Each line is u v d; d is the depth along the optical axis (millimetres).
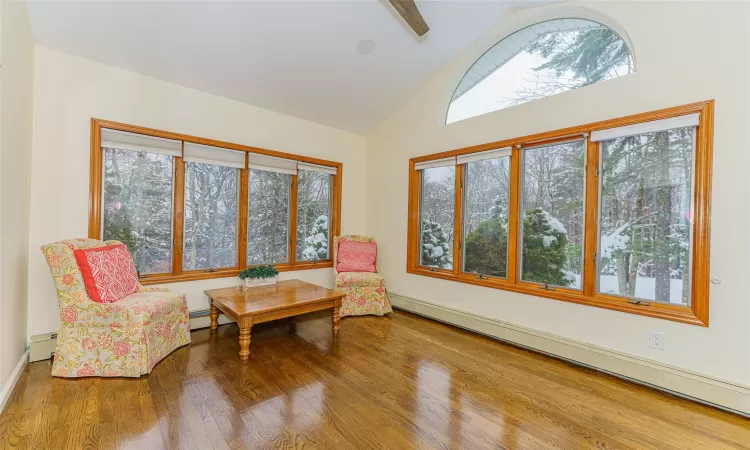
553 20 2863
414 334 3180
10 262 1944
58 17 2232
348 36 2893
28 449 1473
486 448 1559
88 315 2135
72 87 2514
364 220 4656
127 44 2537
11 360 1979
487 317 3162
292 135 3908
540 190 2863
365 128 4445
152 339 2293
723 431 1731
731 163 1918
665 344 2146
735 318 1908
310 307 2918
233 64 2947
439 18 2908
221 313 3287
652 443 1624
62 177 2480
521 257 2998
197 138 3129
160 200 2996
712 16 1978
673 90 2117
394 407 1894
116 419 1704
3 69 1761
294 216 3949
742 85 1884
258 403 1894
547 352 2723
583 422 1787
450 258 3607
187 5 2318
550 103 2730
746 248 1876
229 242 3438
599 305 2432
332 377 2244
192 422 1698
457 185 3510
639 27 2264
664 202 2203
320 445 1550
